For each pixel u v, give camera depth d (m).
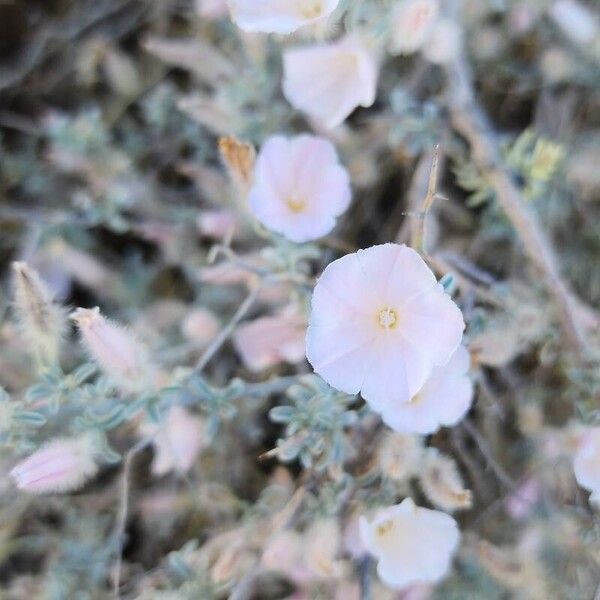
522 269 0.34
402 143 0.34
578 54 0.35
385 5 0.30
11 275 0.35
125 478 0.30
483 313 0.31
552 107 0.36
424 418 0.28
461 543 0.32
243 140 0.34
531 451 0.32
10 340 0.33
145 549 0.34
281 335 0.32
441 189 0.35
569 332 0.31
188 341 0.34
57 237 0.35
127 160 0.36
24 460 0.30
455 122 0.33
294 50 0.32
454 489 0.29
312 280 0.32
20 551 0.34
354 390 0.27
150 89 0.38
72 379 0.29
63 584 0.32
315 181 0.30
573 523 0.31
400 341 0.27
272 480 0.33
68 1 0.38
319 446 0.30
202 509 0.33
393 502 0.30
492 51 0.35
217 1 0.34
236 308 0.35
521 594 0.32
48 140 0.38
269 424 0.34
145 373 0.30
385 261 0.27
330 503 0.30
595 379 0.31
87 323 0.28
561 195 0.35
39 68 0.38
